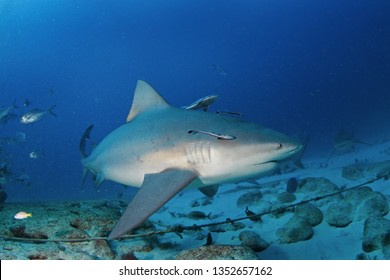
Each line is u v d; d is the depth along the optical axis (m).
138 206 3.68
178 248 5.52
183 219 7.93
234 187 11.89
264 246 5.24
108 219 5.66
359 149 17.34
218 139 4.18
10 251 4.54
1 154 12.09
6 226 5.39
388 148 14.41
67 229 5.25
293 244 5.27
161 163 4.63
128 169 5.12
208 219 7.68
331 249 4.94
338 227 5.51
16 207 6.68
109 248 4.96
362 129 29.53
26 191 28.16
